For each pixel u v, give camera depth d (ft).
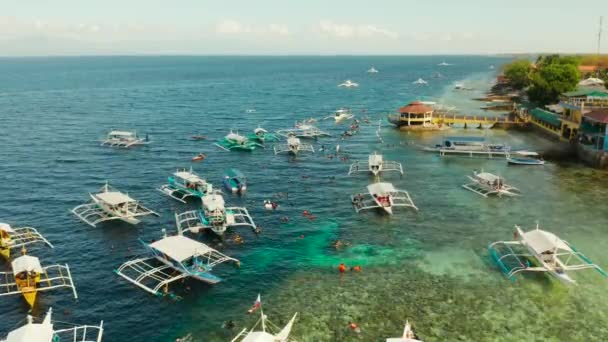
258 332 120.98
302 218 216.74
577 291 150.71
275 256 178.40
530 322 135.85
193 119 499.92
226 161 322.96
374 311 141.79
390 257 176.35
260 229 202.28
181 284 158.10
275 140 389.60
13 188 262.47
